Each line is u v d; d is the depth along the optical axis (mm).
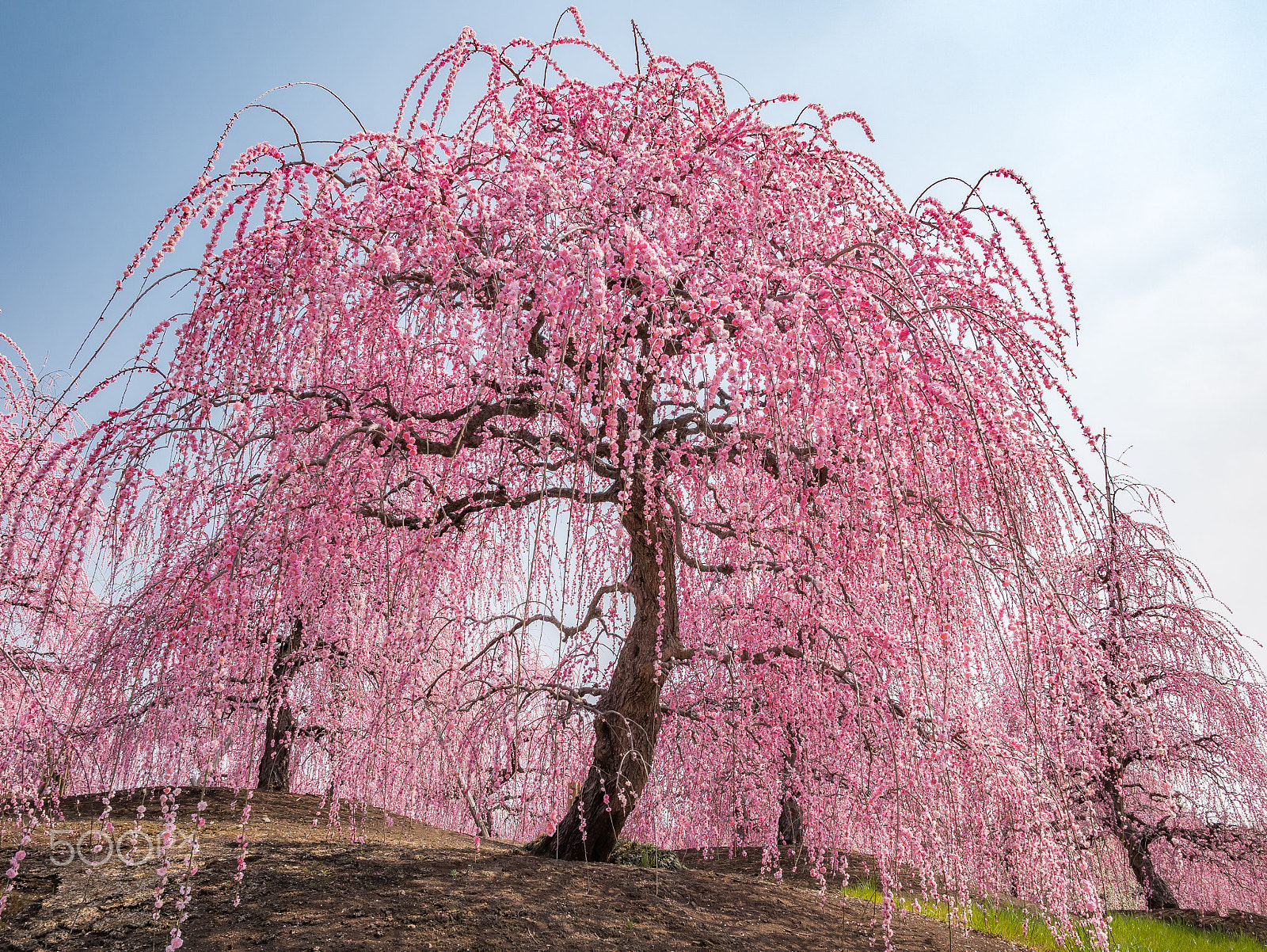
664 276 3104
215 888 4000
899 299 3949
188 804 5875
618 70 5211
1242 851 8227
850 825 4516
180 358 3514
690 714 5426
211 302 3559
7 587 4555
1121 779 8430
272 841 4875
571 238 3432
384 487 4262
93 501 3564
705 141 4062
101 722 4367
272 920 3686
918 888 6148
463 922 3824
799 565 4254
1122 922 6812
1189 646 8234
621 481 3848
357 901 3967
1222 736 8328
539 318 3773
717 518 5477
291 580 3697
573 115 4742
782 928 4527
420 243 3666
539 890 4422
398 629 4344
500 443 4730
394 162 3686
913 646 3799
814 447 3904
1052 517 4102
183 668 3562
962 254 4395
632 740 5133
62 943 3447
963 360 4008
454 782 5246
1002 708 4848
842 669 4578
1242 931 7480
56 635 5801
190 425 3506
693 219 3908
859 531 3934
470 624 5316
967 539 4082
